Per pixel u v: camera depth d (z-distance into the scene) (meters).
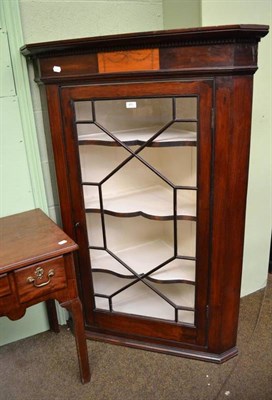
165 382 1.41
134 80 1.16
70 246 1.18
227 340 1.48
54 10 1.38
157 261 1.48
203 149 1.17
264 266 1.93
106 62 1.15
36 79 1.31
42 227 1.35
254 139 1.60
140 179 1.42
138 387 1.40
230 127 1.12
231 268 1.34
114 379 1.44
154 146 1.23
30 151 1.48
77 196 1.41
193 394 1.35
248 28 0.97
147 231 1.56
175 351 1.54
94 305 1.60
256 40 1.04
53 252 1.15
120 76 1.16
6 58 1.34
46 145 1.52
